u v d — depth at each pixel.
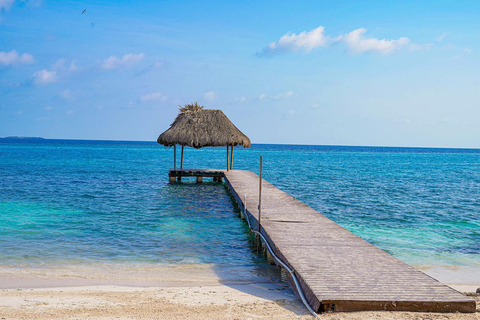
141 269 9.60
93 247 11.48
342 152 141.75
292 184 30.41
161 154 92.50
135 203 19.88
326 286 6.64
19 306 6.66
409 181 34.09
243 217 16.17
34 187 25.67
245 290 8.05
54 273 9.14
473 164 70.00
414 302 6.04
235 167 51.94
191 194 23.62
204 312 6.32
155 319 5.92
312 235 10.41
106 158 67.25
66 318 5.97
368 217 16.81
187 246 11.85
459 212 18.28
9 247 11.24
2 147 121.62
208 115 29.72
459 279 9.15
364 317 5.79
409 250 11.58
